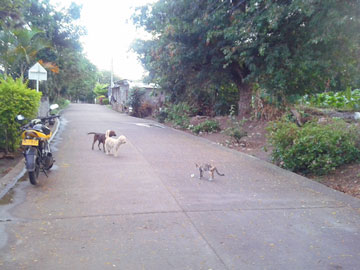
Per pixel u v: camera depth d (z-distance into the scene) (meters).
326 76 11.61
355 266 4.00
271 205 6.08
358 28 9.05
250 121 16.03
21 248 4.29
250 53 11.81
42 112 19.70
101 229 4.90
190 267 3.91
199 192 6.79
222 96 20.22
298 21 10.26
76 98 65.25
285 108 14.09
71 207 5.77
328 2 8.70
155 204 5.99
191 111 20.47
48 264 3.92
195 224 5.14
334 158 8.06
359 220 5.44
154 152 10.98
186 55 14.52
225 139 13.59
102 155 10.23
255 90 15.85
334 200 6.41
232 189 7.05
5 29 18.39
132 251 4.27
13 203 5.91
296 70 11.34
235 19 11.80
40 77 14.26
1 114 9.62
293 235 4.84
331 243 4.60
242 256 4.20
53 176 7.76
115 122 20.64
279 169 8.71
